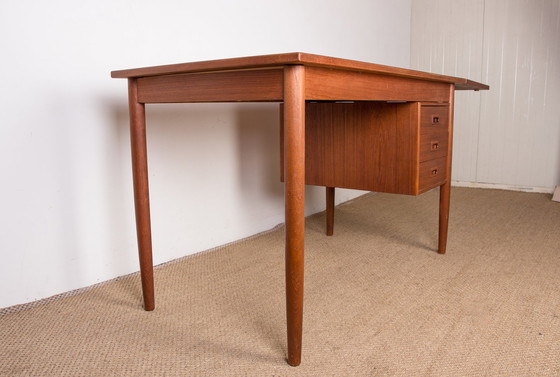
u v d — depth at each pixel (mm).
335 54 2971
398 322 1444
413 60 3939
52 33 1556
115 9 1718
